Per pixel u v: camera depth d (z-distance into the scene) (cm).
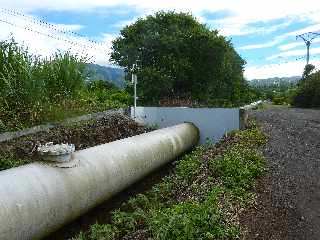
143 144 870
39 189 510
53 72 1161
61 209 538
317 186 829
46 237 586
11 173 510
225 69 3058
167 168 1063
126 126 1294
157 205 711
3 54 980
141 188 905
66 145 595
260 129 1484
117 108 1482
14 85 984
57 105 1123
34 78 1010
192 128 1344
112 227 632
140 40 2661
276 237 578
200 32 2616
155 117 1467
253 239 559
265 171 884
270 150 1108
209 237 530
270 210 671
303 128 1645
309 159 1059
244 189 739
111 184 670
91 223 693
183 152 1205
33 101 999
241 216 624
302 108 3562
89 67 1297
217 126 1424
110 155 707
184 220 538
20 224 465
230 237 547
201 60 2689
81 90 1283
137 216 660
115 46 2823
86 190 594
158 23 2800
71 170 583
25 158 794
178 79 2605
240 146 1099
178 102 2417
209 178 782
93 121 1191
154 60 2695
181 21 2805
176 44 2609
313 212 688
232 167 822
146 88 2481
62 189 545
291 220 645
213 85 2880
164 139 1009
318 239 588
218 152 1055
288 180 845
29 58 1023
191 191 743
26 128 938
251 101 5128
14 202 466
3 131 895
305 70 5209
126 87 2611
